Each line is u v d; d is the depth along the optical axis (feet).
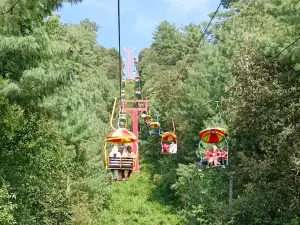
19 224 50.75
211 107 114.83
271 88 70.90
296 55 55.21
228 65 112.68
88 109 148.05
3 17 31.78
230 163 84.58
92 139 112.37
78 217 83.71
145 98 251.19
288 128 64.90
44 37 43.68
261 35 75.87
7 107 48.80
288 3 58.85
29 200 54.54
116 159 52.34
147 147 187.73
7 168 50.31
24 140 52.42
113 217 117.60
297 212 66.23
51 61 49.14
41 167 53.52
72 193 90.27
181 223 110.52
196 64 139.23
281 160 67.97
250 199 69.46
